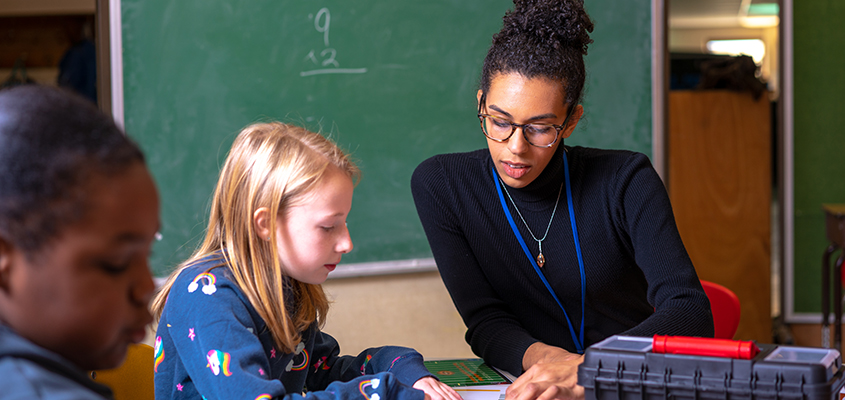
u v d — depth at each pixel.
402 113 2.70
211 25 2.46
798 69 3.40
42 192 0.37
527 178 1.13
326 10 2.58
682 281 1.08
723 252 3.28
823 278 2.90
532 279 1.23
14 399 0.35
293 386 0.97
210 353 0.78
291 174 0.85
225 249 0.91
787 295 3.46
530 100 1.03
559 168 1.18
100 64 2.39
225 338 0.78
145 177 0.42
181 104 2.45
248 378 0.75
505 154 1.08
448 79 2.74
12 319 0.40
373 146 2.68
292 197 0.85
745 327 3.29
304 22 2.56
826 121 3.41
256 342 0.80
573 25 1.04
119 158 0.40
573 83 1.05
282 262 0.88
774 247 4.88
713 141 3.25
